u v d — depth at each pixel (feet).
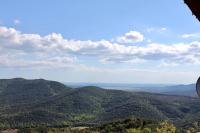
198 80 10.82
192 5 10.18
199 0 9.95
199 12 10.30
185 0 10.18
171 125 297.12
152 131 283.38
